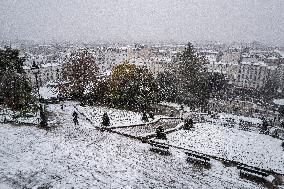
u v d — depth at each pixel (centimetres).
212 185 2416
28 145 2991
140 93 5628
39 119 3847
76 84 5862
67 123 3809
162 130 3425
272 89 11956
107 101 5531
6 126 3538
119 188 2281
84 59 6016
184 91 7712
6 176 2366
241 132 4072
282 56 19562
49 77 11719
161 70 12800
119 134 3494
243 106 9038
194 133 3797
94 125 3741
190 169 2681
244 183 2486
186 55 8094
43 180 2339
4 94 4531
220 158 2970
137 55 18275
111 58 18112
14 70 5022
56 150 2905
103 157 2806
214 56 19288
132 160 2780
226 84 11131
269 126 5850
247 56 17325
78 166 2597
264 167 2827
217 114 6669
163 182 2414
